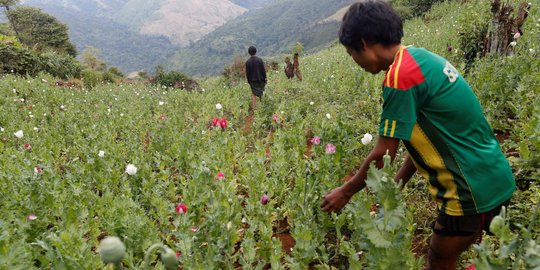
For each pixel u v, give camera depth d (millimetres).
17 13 58750
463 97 1825
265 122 8625
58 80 21234
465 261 2848
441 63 1844
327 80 11367
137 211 3805
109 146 6438
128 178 5266
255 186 4359
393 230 1840
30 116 9594
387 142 1909
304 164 4461
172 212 3449
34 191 3980
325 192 3600
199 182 4125
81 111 11234
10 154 6047
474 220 1915
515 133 4445
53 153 7070
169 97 14422
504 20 6816
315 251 3172
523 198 3457
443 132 1829
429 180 1992
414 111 1804
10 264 2504
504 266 1561
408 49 1873
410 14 26000
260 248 3332
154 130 7594
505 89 5336
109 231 3463
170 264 1617
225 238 3119
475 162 1822
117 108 11398
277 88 11695
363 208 1813
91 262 2871
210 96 12336
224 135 6383
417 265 2311
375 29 1854
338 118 4754
